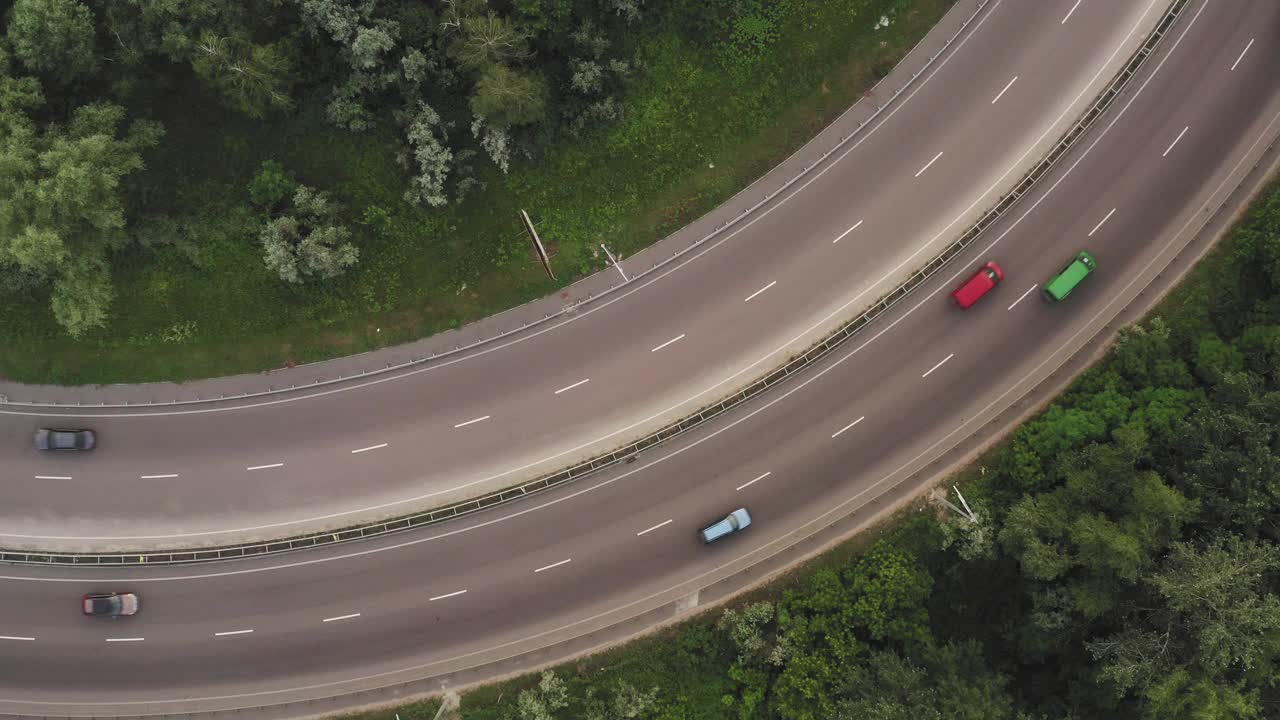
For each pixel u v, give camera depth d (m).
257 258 61.78
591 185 62.41
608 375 63.62
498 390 63.72
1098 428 58.28
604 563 63.56
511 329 63.47
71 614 63.78
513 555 63.78
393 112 59.69
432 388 63.72
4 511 63.78
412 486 63.88
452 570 63.75
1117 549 49.97
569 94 61.00
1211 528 52.62
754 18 61.56
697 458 63.72
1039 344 63.56
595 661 62.78
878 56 62.91
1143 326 62.72
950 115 63.44
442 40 58.28
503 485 63.72
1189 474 53.25
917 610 59.81
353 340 63.28
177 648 63.72
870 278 63.66
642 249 63.34
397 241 62.19
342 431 63.78
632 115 61.78
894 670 55.09
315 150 61.22
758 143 62.88
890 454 63.50
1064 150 63.53
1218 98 63.53
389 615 63.75
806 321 63.78
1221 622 48.03
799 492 63.56
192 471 63.81
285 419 63.75
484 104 55.56
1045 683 60.34
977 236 63.59
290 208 61.41
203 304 62.50
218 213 61.28
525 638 63.50
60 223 53.06
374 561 63.75
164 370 63.25
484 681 63.28
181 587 63.69
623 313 63.56
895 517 62.81
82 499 64.19
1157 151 63.66
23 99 52.72
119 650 63.69
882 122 63.28
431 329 63.31
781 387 63.75
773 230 63.44
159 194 60.81
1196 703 48.75
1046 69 63.53
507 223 62.50
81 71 55.72
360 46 55.34
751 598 62.84
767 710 60.56
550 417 63.78
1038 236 63.56
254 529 63.78
